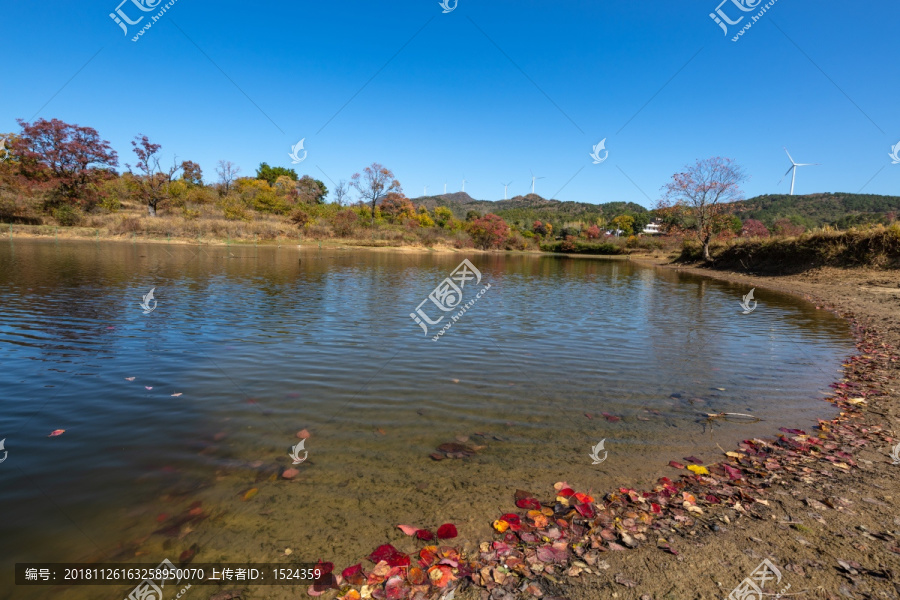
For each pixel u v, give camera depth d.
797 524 3.22
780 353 8.39
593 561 2.85
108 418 4.88
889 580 2.61
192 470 3.89
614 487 3.78
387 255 41.38
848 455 4.35
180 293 13.12
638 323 11.32
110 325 9.00
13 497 3.45
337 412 5.23
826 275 21.45
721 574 2.71
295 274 20.17
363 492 3.62
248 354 7.45
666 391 6.24
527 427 4.96
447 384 6.34
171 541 3.00
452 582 2.66
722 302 15.59
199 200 53.72
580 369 7.22
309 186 77.56
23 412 4.97
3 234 34.06
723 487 3.76
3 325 8.64
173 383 6.00
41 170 43.88
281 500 3.49
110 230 39.28
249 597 2.54
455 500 3.54
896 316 12.41
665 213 41.59
